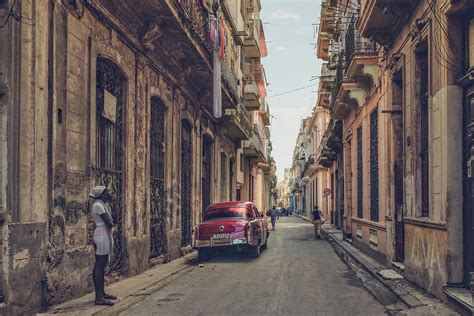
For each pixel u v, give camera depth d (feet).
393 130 41.29
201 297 29.04
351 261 48.96
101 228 26.96
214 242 49.29
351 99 60.95
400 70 39.11
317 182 171.42
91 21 31.96
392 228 40.73
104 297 27.22
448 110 26.50
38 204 24.73
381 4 34.86
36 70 24.89
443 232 26.61
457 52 26.76
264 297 28.81
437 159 28.04
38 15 25.20
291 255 54.95
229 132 90.58
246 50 112.47
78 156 29.76
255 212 57.31
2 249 22.15
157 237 47.14
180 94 55.16
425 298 27.55
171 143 51.57
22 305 22.94
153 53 44.47
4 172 23.06
